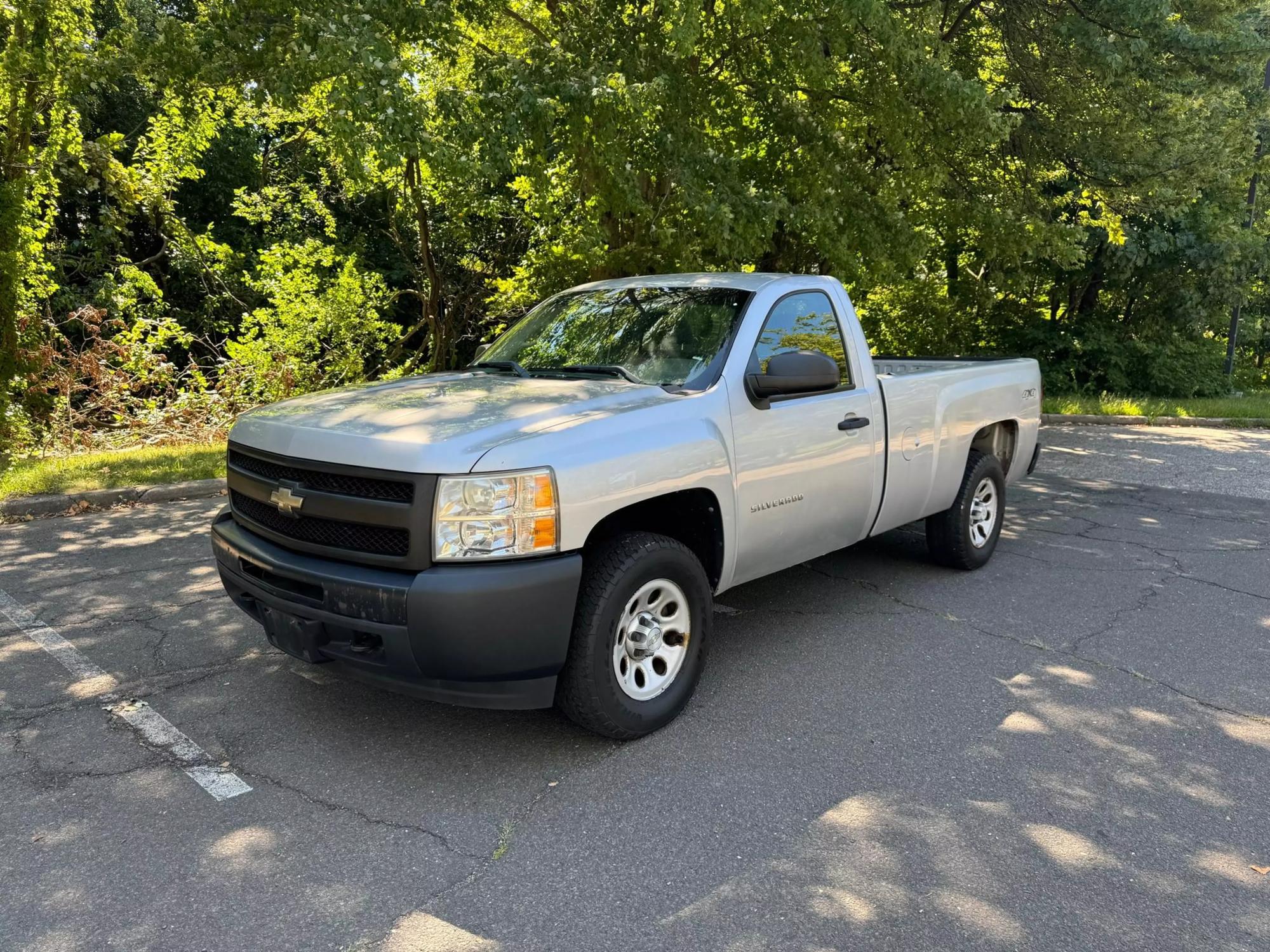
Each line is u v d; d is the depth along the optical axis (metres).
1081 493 9.27
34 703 3.95
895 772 3.47
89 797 3.21
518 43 11.91
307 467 3.42
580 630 3.41
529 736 3.71
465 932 2.54
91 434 12.04
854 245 11.41
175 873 2.79
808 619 5.18
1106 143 14.58
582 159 9.80
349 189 15.51
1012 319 20.77
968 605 5.46
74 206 19.69
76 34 12.25
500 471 3.18
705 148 10.30
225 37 7.69
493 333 22.31
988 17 14.19
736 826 3.09
